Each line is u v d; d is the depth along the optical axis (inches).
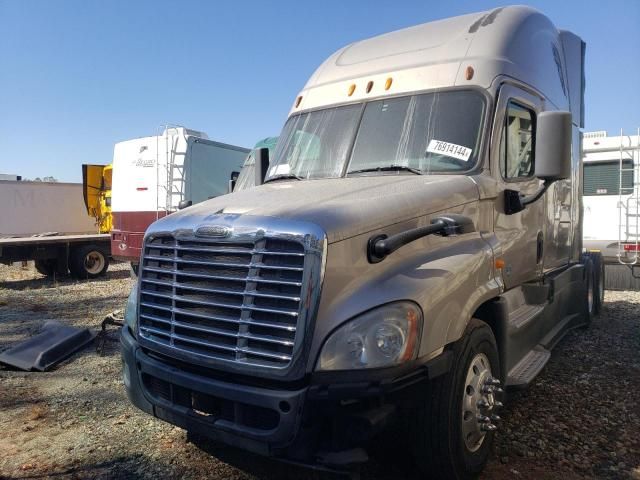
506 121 174.1
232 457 159.5
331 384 111.7
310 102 203.5
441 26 199.0
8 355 252.1
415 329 117.3
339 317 113.8
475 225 155.3
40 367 242.2
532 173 194.5
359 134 180.2
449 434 130.4
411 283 122.1
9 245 532.7
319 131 190.2
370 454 155.9
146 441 170.7
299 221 117.3
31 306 408.8
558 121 157.2
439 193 144.2
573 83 285.1
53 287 522.0
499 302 158.4
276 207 128.2
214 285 126.9
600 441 165.8
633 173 458.9
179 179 510.3
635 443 164.1
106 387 221.0
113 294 470.0
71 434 176.7
